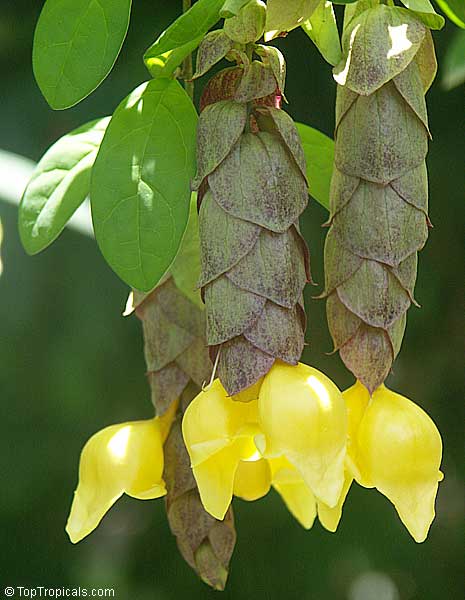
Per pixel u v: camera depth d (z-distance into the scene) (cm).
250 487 58
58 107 57
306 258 54
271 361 52
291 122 54
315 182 63
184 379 59
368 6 55
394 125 54
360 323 54
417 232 54
